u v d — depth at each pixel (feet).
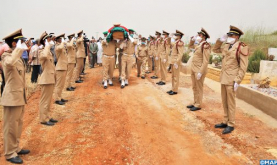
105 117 20.62
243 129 17.70
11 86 13.17
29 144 15.55
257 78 29.17
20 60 13.88
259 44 42.06
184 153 14.55
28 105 24.43
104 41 30.94
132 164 13.28
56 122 19.52
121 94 28.78
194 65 22.25
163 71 33.63
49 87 18.63
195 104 22.89
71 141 15.92
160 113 21.89
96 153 14.29
